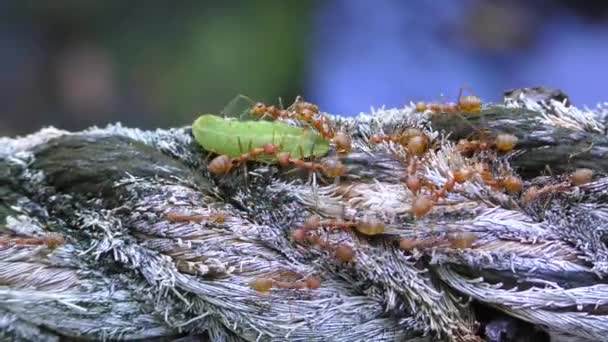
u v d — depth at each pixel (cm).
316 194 21
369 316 21
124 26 54
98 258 21
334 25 53
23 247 21
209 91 51
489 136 21
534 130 21
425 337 21
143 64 53
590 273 21
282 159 21
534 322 21
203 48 52
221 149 21
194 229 21
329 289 21
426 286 21
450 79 49
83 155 21
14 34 55
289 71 51
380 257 21
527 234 21
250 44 52
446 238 21
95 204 21
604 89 48
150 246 21
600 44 50
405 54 50
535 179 21
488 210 21
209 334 21
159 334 21
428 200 20
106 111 52
